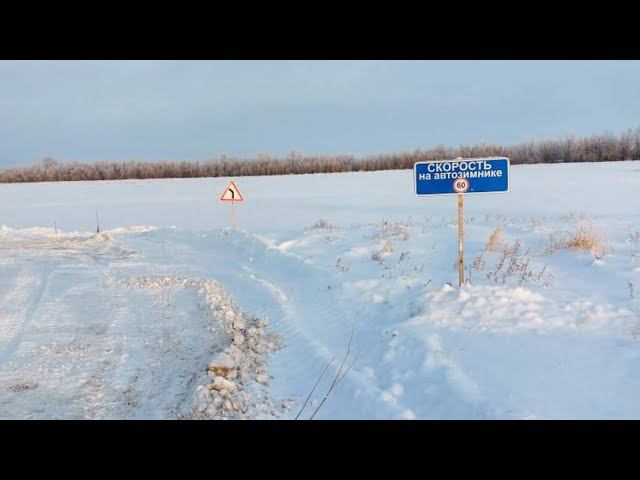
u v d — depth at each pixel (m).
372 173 71.38
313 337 6.84
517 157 87.69
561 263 9.08
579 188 33.66
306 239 14.38
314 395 5.21
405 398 4.92
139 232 20.83
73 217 32.00
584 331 5.69
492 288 7.12
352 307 7.80
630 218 16.44
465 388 4.69
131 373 5.91
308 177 65.75
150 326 7.78
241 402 5.00
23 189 60.66
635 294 6.81
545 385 4.65
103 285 10.94
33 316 8.55
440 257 10.47
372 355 6.04
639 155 79.88
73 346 6.94
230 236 16.17
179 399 5.16
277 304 8.45
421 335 5.97
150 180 73.25
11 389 5.51
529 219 17.48
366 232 14.84
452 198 31.48
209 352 6.48
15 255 15.46
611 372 4.75
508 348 5.47
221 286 10.32
